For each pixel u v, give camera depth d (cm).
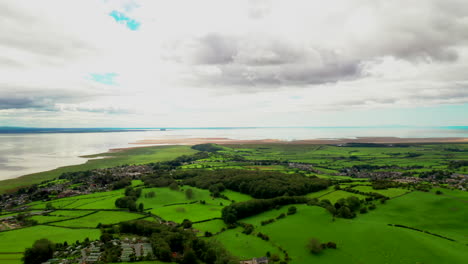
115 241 10438
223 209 13125
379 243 9288
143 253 9400
